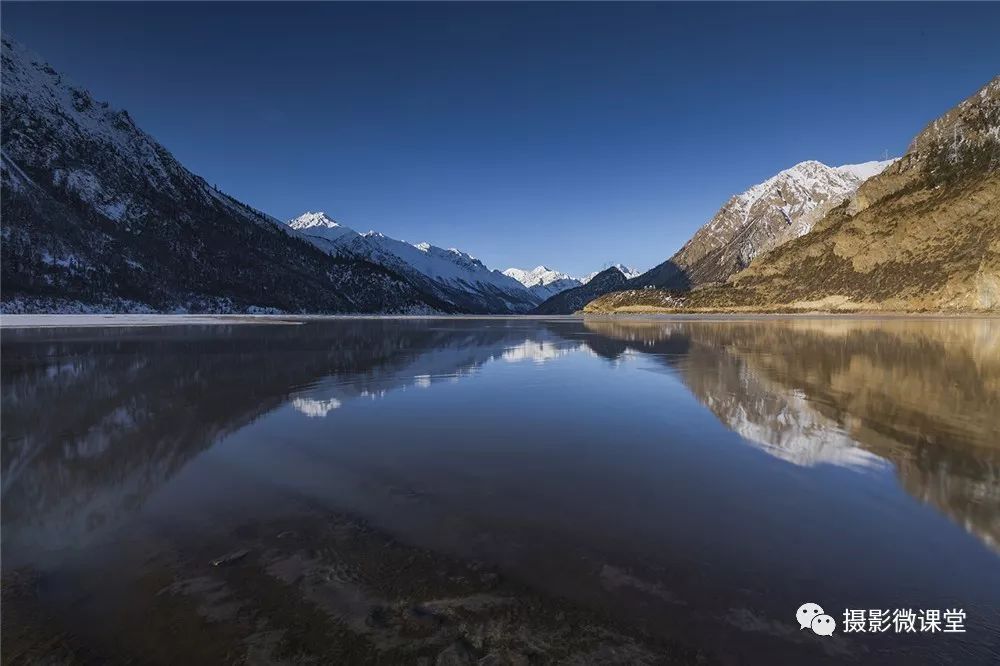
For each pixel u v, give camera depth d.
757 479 8.16
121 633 4.32
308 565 5.39
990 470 8.51
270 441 10.52
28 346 32.09
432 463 9.05
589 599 4.75
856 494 7.49
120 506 7.07
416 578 5.11
